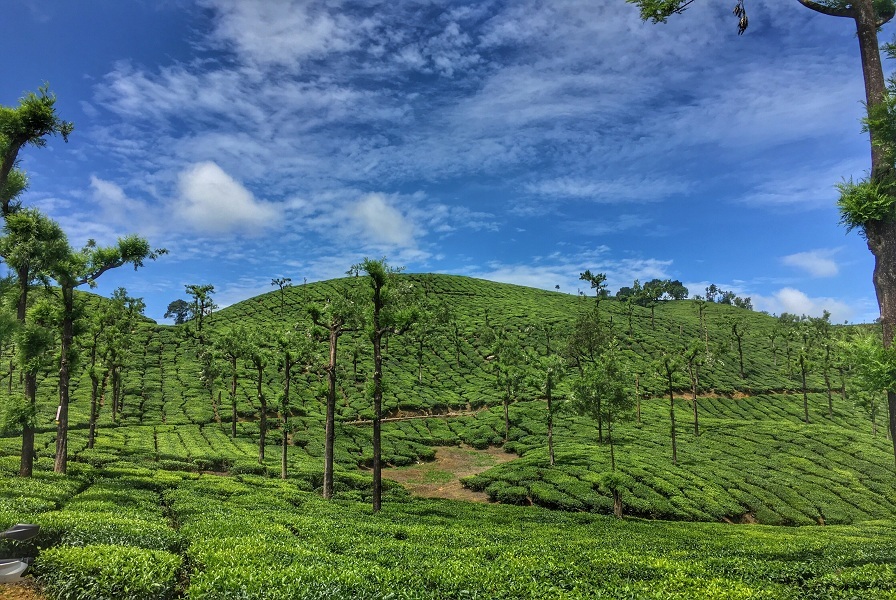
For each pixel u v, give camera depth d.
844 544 21.31
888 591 11.36
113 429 55.38
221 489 30.48
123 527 15.51
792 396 88.50
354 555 15.43
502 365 70.69
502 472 46.88
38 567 12.38
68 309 29.84
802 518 38.22
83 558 12.06
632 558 15.71
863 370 10.55
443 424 70.44
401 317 30.30
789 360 99.31
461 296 152.00
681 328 131.38
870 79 11.12
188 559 14.19
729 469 48.16
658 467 46.66
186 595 11.75
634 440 57.91
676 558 16.94
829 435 58.69
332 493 34.78
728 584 12.75
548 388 50.25
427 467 54.59
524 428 65.94
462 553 16.30
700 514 37.41
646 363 96.62
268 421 64.69
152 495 26.22
